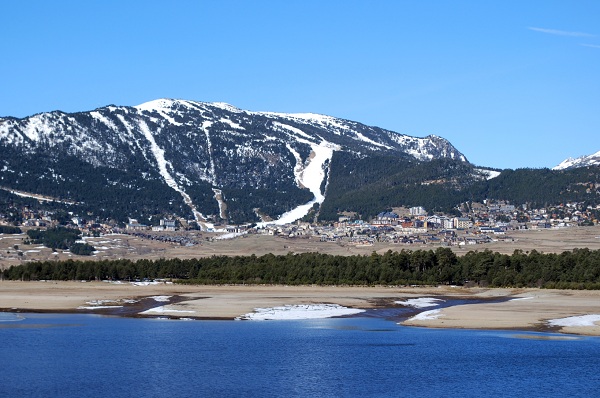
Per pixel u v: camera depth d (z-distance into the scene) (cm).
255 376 10481
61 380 10162
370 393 9569
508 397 9419
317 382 10138
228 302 19912
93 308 18862
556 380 10281
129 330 14888
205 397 9300
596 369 10912
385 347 12800
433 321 15925
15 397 9256
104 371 10750
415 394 9550
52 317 17188
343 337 13938
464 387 9894
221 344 13125
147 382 10069
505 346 12812
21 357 11762
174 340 13575
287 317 17138
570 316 16300
